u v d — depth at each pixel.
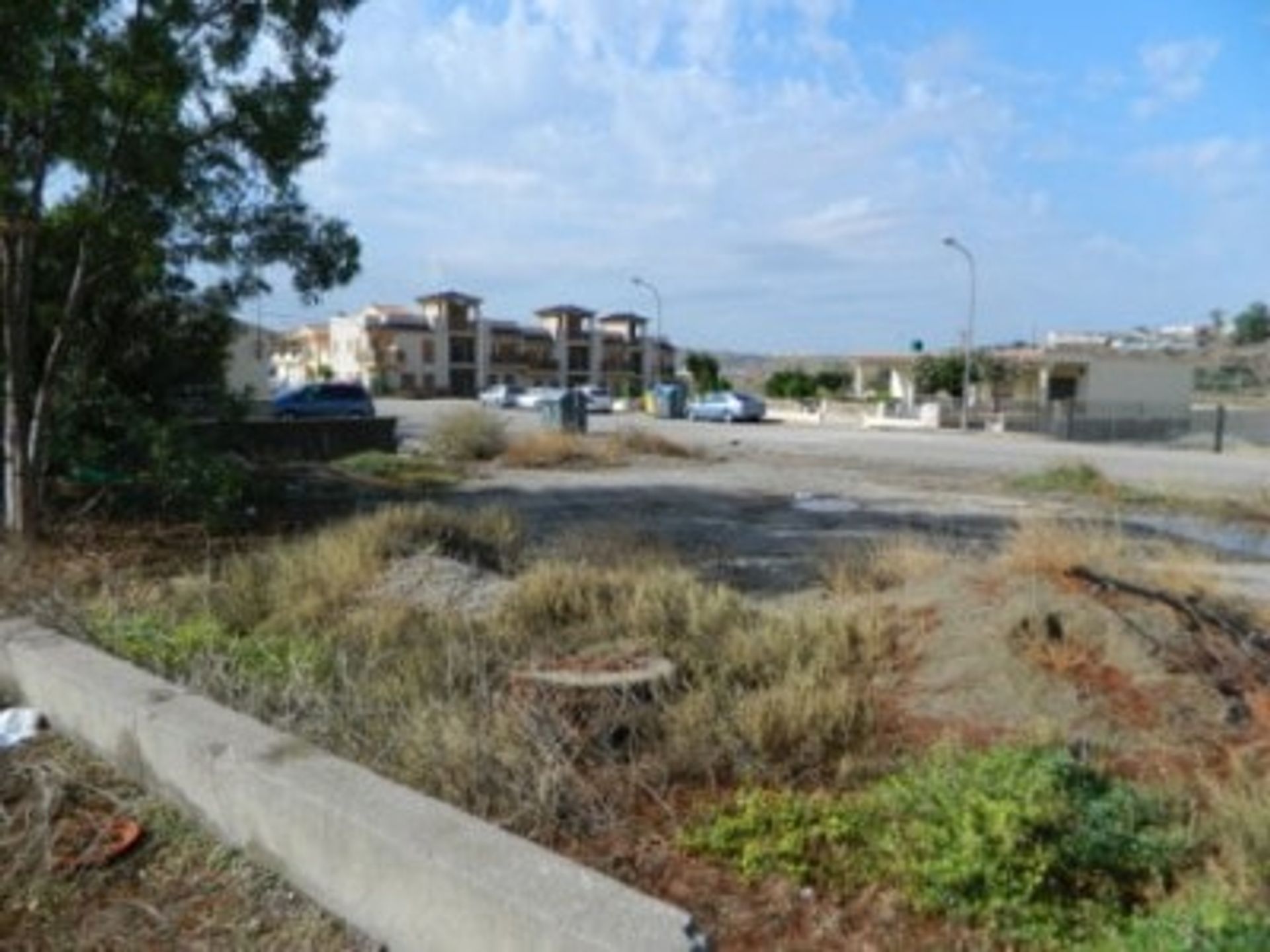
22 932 3.35
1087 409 42.31
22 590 6.23
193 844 3.79
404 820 3.15
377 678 5.39
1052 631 5.68
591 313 103.19
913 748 4.73
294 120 10.65
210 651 5.39
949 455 27.67
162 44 9.30
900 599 6.67
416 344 93.50
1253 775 4.27
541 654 5.97
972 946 3.22
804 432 38.97
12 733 4.69
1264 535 14.09
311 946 3.17
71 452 11.87
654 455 24.95
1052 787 3.92
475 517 10.31
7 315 10.13
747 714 4.89
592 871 2.87
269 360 66.44
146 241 10.05
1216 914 3.02
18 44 8.67
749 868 3.67
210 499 11.83
